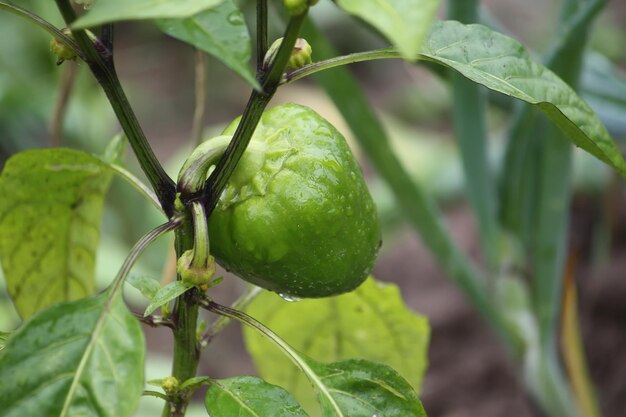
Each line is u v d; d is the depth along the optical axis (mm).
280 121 562
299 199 546
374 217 577
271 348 697
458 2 813
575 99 554
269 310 677
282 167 549
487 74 549
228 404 538
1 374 489
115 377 491
